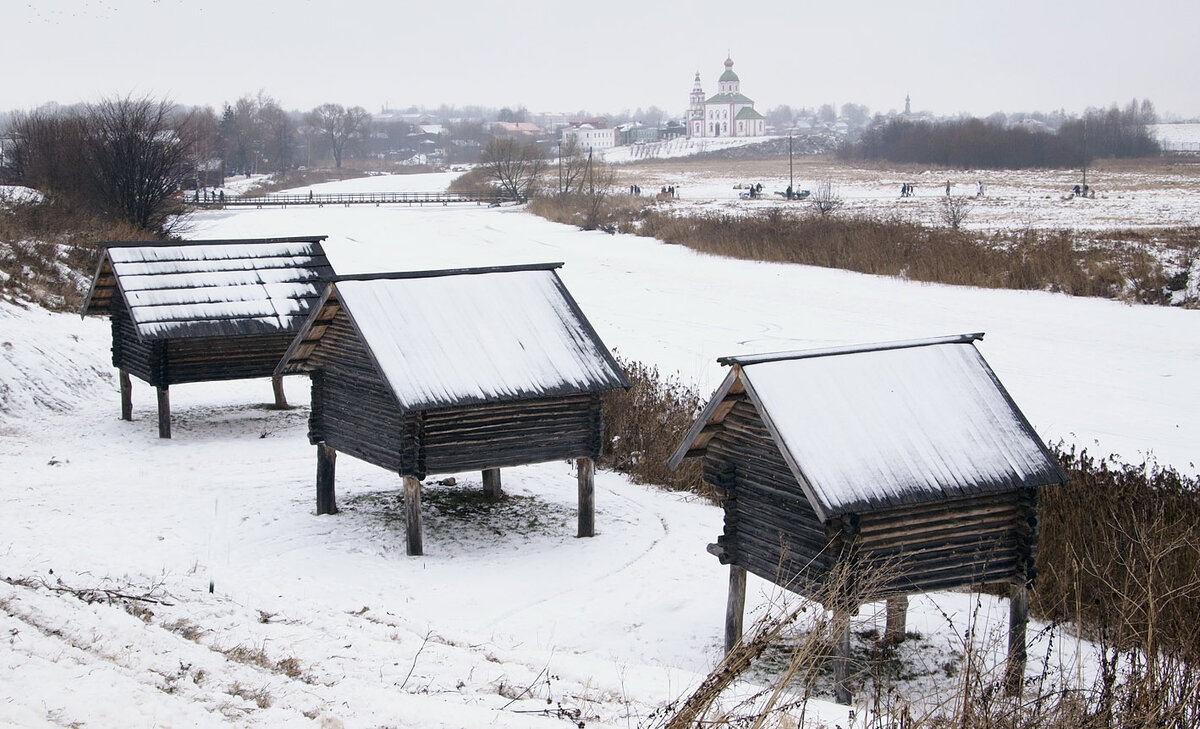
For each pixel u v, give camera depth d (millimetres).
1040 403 27391
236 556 15820
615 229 74812
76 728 7289
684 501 19859
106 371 28859
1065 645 13047
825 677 12281
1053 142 142500
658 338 36125
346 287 16656
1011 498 11922
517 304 17453
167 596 12164
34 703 7648
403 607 14109
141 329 22203
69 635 9945
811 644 8250
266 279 24078
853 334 36656
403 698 8773
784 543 11883
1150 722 7172
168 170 52875
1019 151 141750
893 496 11070
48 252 38562
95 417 25016
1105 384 29406
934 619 14398
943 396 12172
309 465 21469
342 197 115562
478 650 11469
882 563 11305
